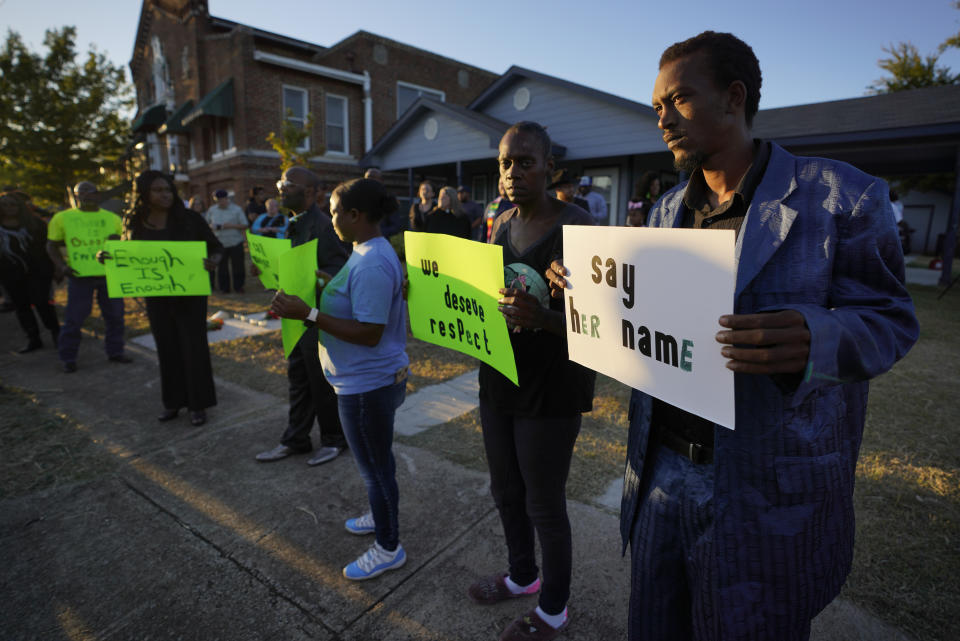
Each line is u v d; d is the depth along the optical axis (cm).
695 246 96
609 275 119
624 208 1185
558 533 173
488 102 1291
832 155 1132
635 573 131
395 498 215
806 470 99
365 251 198
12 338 657
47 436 359
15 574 225
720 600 106
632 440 136
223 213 905
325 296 207
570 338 138
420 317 194
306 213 310
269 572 223
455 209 634
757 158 104
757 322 82
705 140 103
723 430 103
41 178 1867
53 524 260
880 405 385
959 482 273
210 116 1541
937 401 392
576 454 313
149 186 345
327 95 1591
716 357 96
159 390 452
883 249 90
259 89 1440
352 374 200
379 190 200
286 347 220
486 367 176
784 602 103
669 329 105
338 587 214
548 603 179
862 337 83
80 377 490
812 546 102
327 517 263
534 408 163
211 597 210
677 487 120
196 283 353
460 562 226
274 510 270
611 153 1092
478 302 164
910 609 189
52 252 488
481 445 334
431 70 1869
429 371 486
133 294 342
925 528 235
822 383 83
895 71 1980
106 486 295
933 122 816
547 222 171
